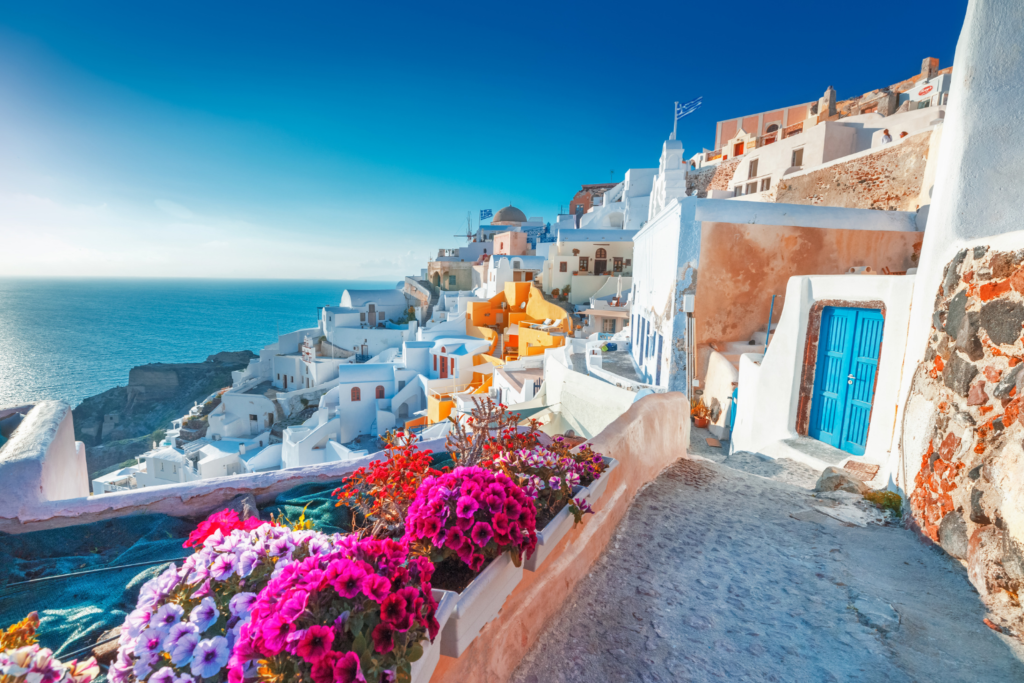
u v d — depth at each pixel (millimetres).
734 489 5957
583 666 2922
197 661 1598
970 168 4605
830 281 7672
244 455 36406
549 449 3736
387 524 2871
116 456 53219
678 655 3074
